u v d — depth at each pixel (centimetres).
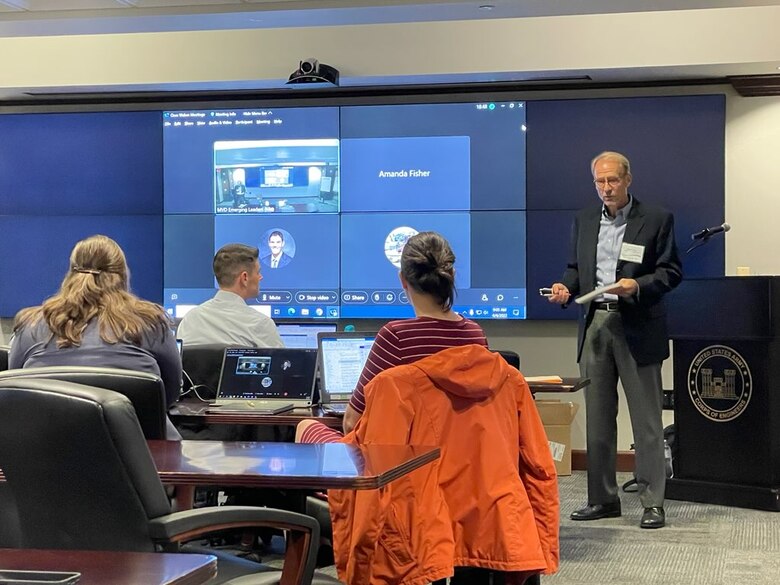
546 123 613
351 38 604
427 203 627
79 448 188
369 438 245
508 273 620
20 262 669
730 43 562
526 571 251
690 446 533
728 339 507
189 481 197
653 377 476
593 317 481
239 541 431
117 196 658
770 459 506
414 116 628
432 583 268
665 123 599
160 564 137
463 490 250
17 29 513
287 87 632
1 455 199
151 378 254
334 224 638
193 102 651
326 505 324
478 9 472
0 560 139
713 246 593
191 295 652
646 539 448
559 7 470
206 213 650
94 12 491
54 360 306
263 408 366
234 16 484
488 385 251
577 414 627
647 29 571
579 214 493
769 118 593
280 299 644
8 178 669
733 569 396
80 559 139
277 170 641
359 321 647
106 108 663
